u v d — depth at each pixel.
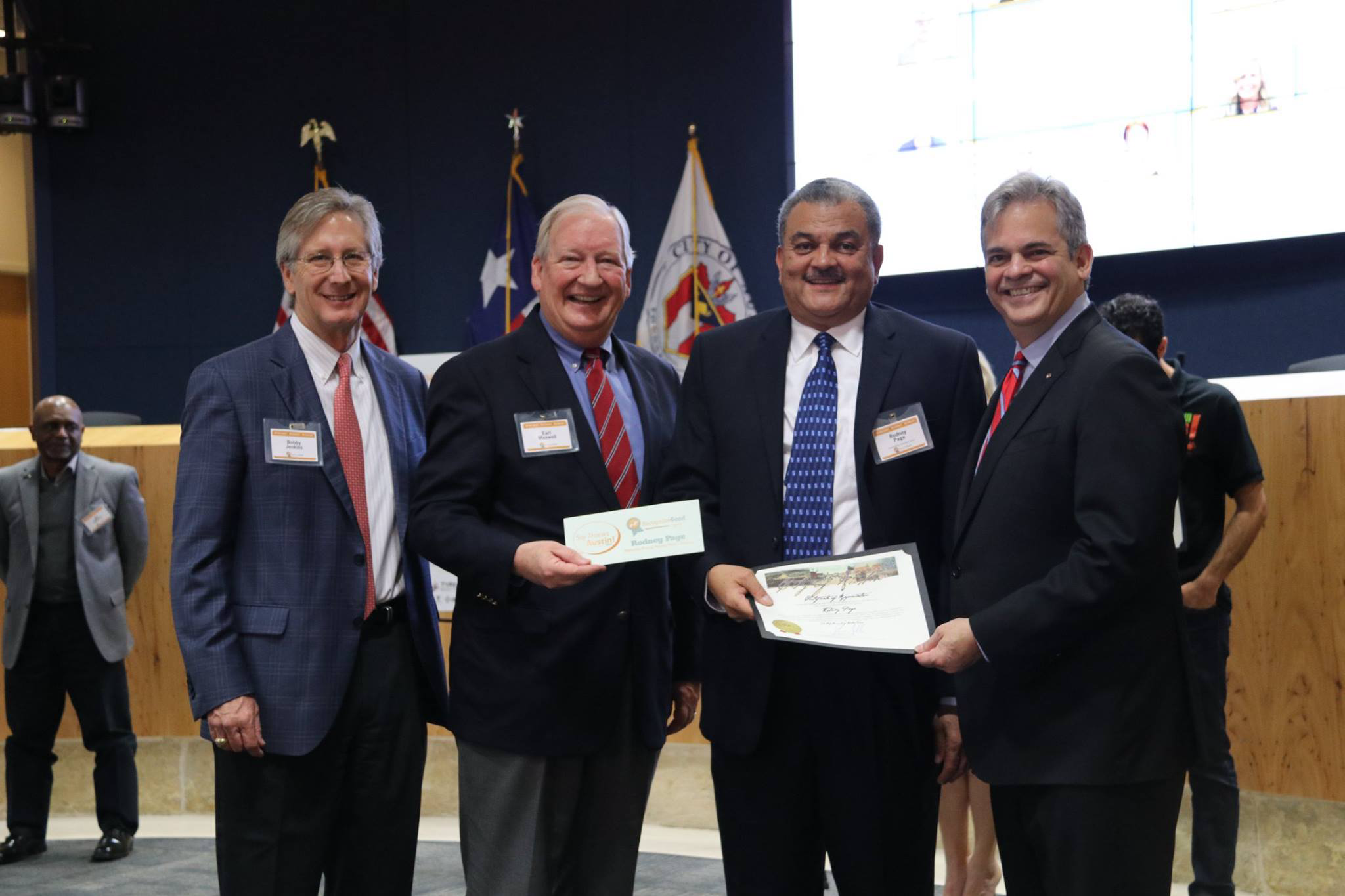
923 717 2.23
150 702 4.93
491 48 7.01
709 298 6.49
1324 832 3.50
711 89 6.65
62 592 4.36
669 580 2.59
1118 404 1.92
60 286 7.40
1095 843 1.89
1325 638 3.49
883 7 6.08
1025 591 1.91
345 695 2.27
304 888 2.24
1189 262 5.62
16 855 4.33
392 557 2.38
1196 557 3.27
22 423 7.51
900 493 2.20
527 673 2.30
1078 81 5.68
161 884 4.00
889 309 2.37
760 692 2.20
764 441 2.26
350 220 2.36
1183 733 1.95
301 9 7.22
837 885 2.22
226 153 7.29
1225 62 5.39
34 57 7.39
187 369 7.32
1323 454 3.49
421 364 6.61
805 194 2.24
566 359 2.46
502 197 7.00
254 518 2.28
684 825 4.54
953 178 5.96
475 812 2.35
